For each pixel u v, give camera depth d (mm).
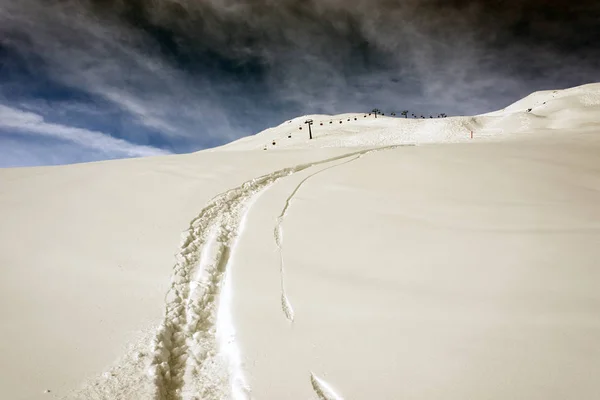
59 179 9820
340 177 10461
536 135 26359
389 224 6688
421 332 3613
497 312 3826
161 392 3066
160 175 10367
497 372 2986
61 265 5188
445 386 2889
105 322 3926
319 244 6000
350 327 3783
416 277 4727
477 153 13148
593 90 65938
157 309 4234
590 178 9188
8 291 4453
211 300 4637
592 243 5199
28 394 2867
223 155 14641
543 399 2672
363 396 2859
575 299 3910
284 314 4078
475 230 6105
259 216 7422
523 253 5109
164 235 6391
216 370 3430
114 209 7574
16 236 6145
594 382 2781
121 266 5234
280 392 2963
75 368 3201
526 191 8117
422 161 11945
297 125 85188
